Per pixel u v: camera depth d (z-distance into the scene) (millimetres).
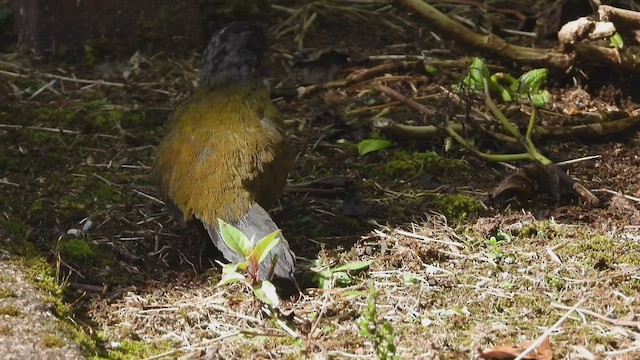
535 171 11469
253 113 10164
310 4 16281
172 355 8336
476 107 13445
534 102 13000
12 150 12320
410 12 14188
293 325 8805
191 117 10188
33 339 8008
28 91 13914
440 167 12055
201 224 10086
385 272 9727
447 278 9594
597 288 9352
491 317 8914
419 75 14375
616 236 10445
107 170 12031
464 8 16234
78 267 9930
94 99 13789
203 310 9102
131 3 14906
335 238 10508
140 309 9195
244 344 8477
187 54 15211
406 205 11172
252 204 9453
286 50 15281
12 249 9805
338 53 14711
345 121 13203
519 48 14008
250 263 8555
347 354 8227
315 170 12102
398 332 8648
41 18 14711
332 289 9398
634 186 11648
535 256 10000
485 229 10438
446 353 8211
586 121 13031
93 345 8320
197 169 9688
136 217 10961
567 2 15141
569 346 8289
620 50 13477
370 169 12109
